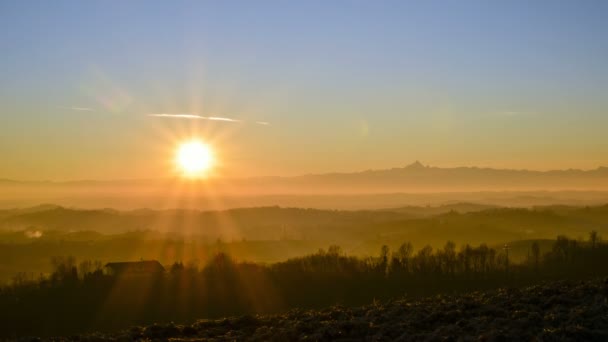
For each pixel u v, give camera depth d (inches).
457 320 962.7
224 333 1034.7
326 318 1083.9
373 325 956.6
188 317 2755.9
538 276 3248.0
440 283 3198.8
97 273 4131.4
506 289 1273.4
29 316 2940.5
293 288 3388.3
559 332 796.0
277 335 937.5
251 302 3048.7
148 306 3078.2
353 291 3149.6
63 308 3107.8
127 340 989.2
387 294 2940.5
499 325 877.2
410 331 908.6
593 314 887.7
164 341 970.7
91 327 2647.6
